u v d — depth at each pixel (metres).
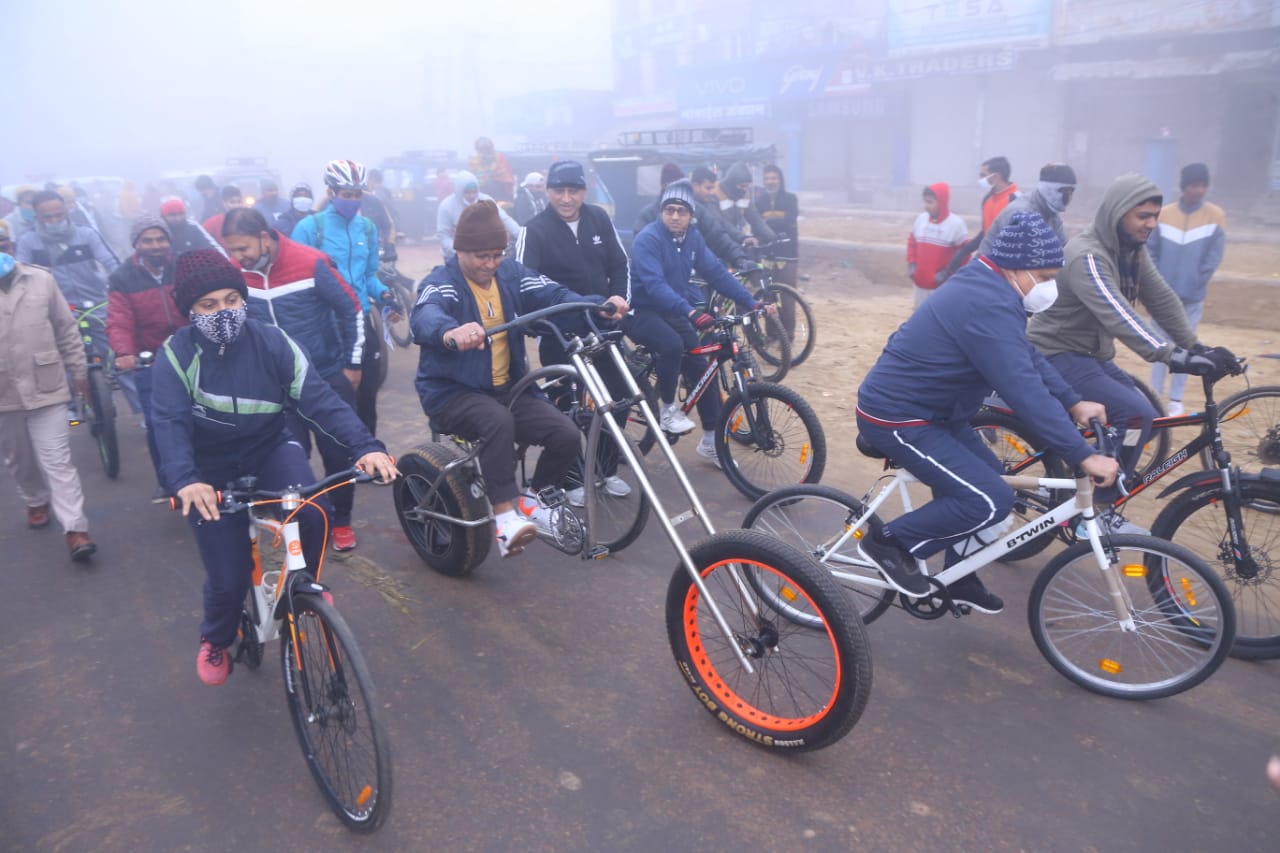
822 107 28.03
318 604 2.79
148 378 5.32
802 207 24.73
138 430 7.39
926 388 3.29
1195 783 3.07
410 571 4.69
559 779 3.12
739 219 9.39
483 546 4.43
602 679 3.71
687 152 11.85
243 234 4.54
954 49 23.17
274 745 3.36
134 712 3.58
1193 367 3.80
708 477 5.85
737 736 3.34
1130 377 4.73
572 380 4.56
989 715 3.45
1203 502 3.80
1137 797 3.01
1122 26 20.19
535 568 4.69
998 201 7.91
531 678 3.73
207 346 3.12
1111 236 4.15
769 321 7.91
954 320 3.19
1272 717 3.42
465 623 4.17
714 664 3.49
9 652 4.05
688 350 5.60
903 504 3.66
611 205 12.48
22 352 4.68
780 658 3.52
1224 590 3.32
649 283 5.39
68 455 4.93
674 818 2.94
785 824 2.91
